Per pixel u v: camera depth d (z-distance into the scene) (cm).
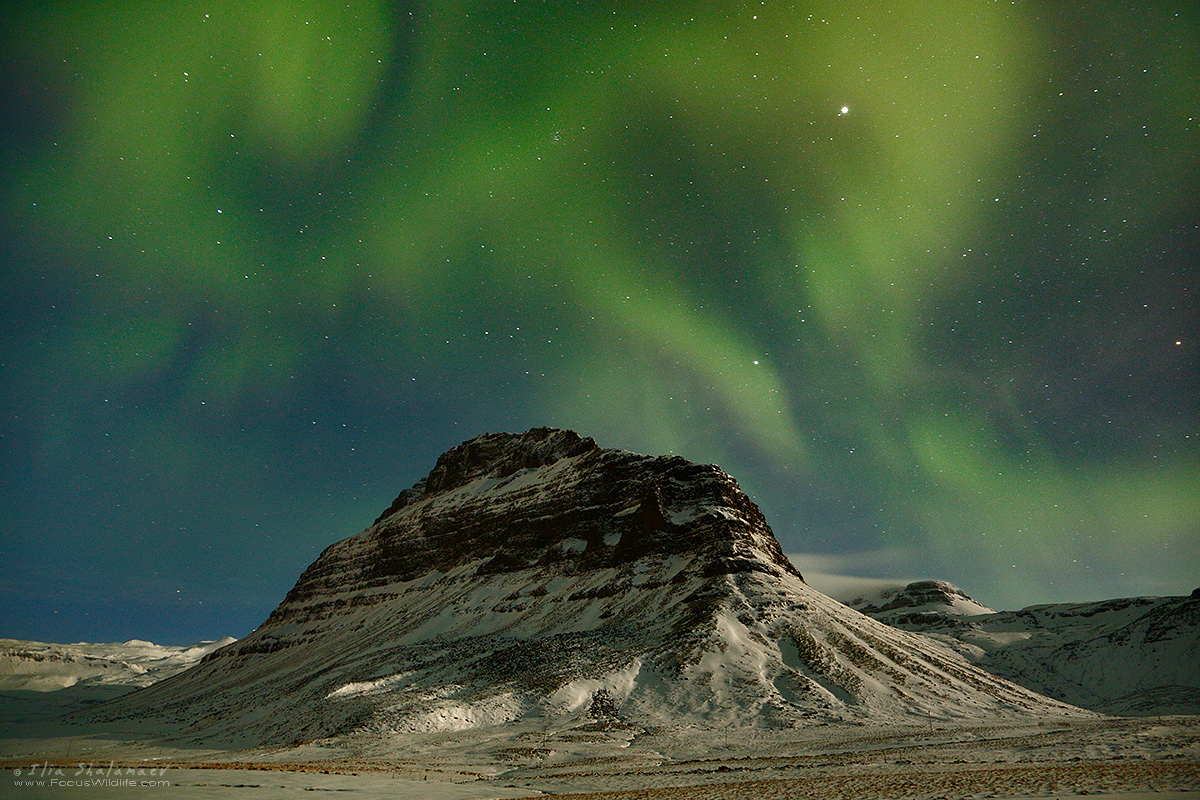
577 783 4731
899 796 2925
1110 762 3647
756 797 3288
